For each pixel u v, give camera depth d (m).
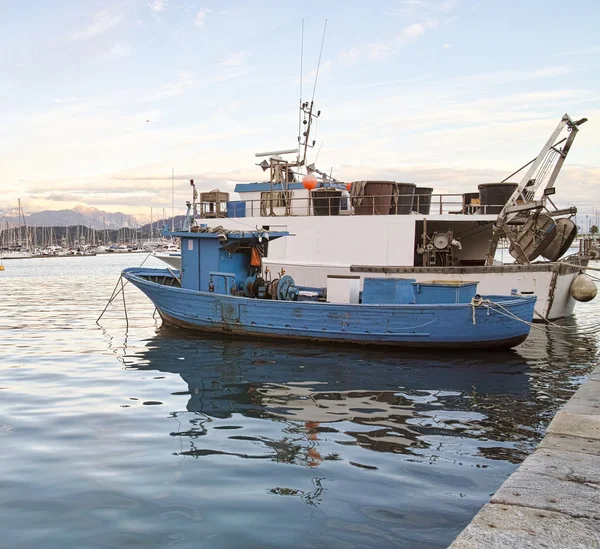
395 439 7.78
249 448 7.41
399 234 17.97
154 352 14.27
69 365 12.87
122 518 5.47
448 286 13.80
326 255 19.06
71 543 5.01
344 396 10.05
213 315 15.88
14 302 28.69
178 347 14.84
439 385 10.84
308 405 9.50
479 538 3.84
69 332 18.06
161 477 6.45
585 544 3.75
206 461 6.94
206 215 22.92
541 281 16.81
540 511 4.26
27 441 7.69
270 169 22.27
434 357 13.34
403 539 5.03
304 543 4.97
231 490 6.09
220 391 10.43
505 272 16.86
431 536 5.08
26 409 9.29
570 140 17.83
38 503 5.81
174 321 17.36
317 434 7.98
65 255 142.25
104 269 71.81
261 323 15.13
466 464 6.84
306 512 5.56
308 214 20.88
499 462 6.91
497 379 11.34
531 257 18.41
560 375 11.69
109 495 5.98
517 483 4.81
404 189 19.58
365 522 5.35
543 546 3.72
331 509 5.62
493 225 19.41
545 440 5.99
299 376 11.55
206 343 15.30
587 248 20.38
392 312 13.65
